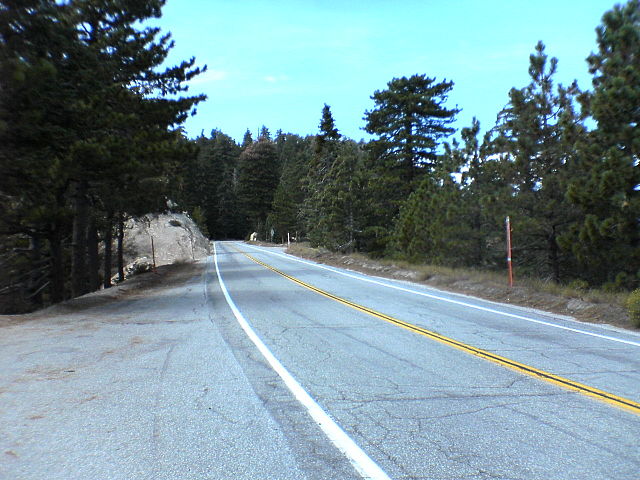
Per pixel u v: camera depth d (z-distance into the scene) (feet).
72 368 23.91
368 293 53.93
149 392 19.92
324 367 23.50
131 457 14.02
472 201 71.51
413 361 24.54
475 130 74.28
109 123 52.80
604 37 48.24
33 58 40.60
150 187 75.05
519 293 47.16
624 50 46.88
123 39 64.28
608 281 52.29
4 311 82.79
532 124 57.57
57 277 69.67
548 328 33.35
